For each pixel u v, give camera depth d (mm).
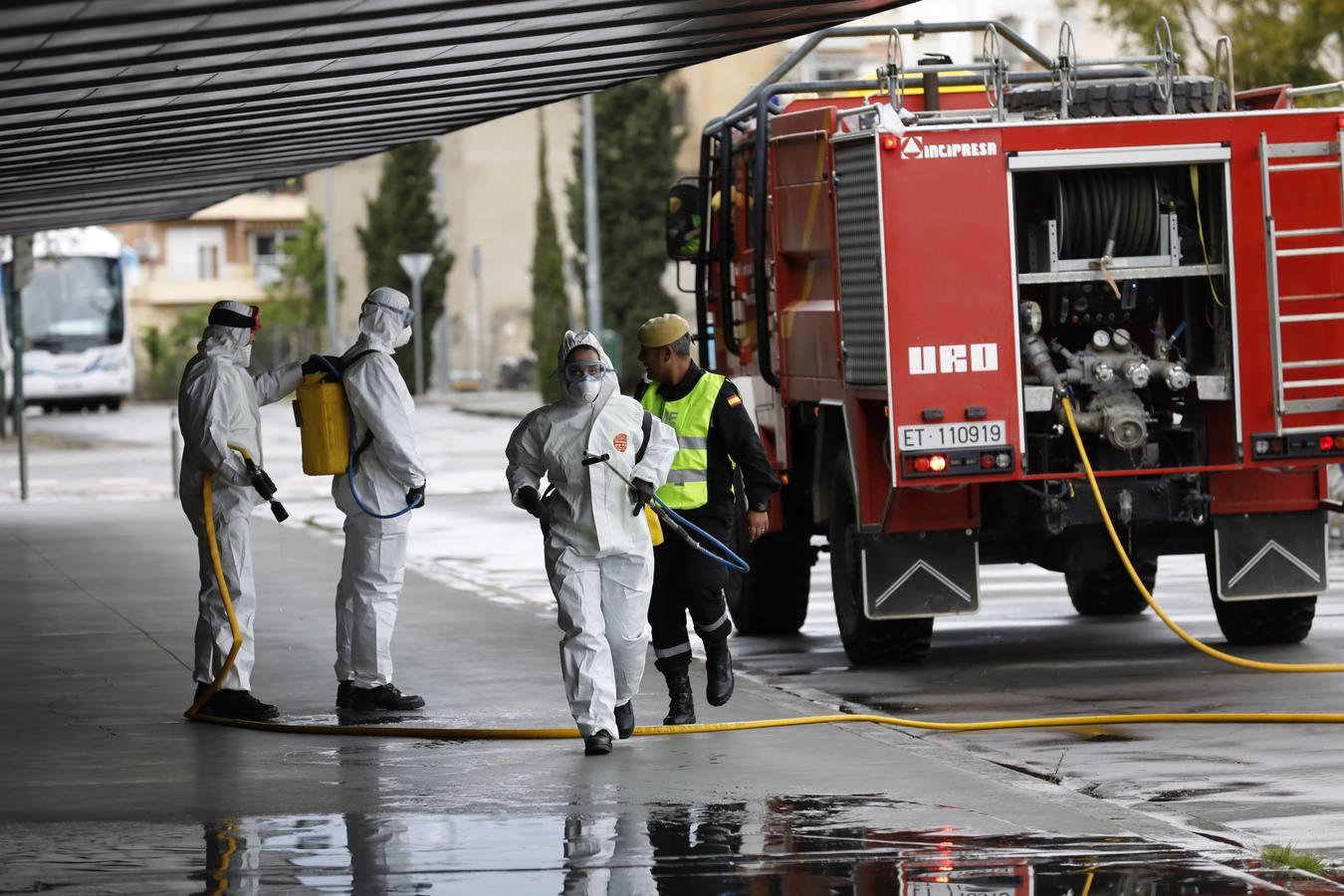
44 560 57844
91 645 40031
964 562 36312
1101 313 36281
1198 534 38000
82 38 30984
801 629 43562
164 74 36938
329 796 24828
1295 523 36812
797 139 38750
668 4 36500
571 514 27328
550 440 27188
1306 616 37750
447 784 25469
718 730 29219
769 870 20547
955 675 36031
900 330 34594
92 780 26156
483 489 82125
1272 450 35625
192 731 30156
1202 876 20156
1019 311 35344
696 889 19844
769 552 41969
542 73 46156
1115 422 35031
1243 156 35344
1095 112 38750
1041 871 20391
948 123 36719
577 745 28422
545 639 39969
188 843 22188
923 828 22438
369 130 56312
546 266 181750
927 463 34656
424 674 35562
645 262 179000
